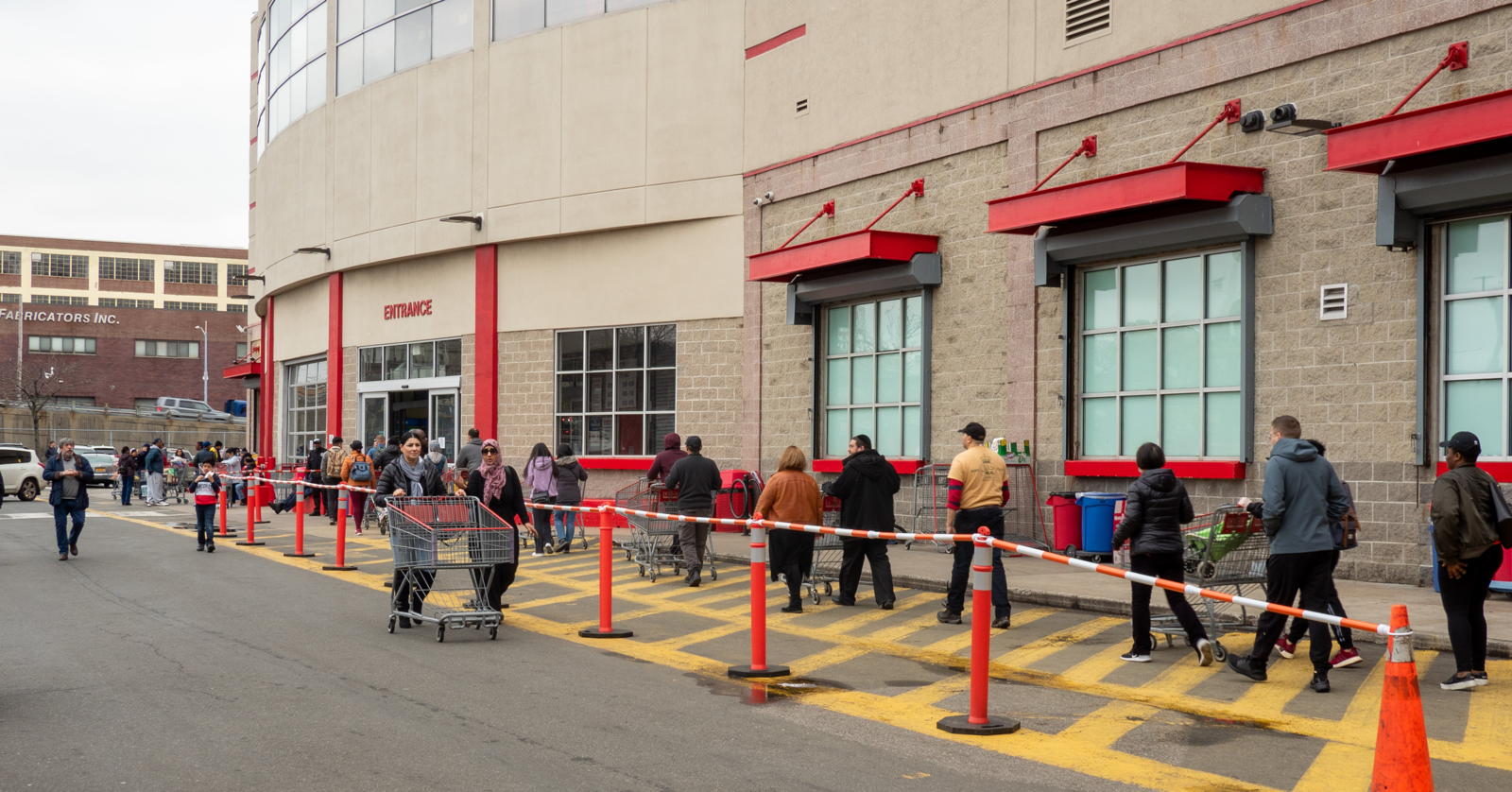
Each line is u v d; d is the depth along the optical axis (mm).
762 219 23141
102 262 95812
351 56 31859
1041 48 17641
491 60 27703
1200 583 10273
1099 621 12164
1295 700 8578
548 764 6887
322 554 19719
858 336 20984
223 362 95125
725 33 23969
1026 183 17781
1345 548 9484
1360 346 13625
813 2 22000
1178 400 15805
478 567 11820
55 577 16453
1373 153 12367
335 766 6812
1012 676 9555
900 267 19422
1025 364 17688
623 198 25219
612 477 25500
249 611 13117
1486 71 12570
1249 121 14641
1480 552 8523
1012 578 14648
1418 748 5516
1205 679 9359
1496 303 12594
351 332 32125
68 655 10383
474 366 28172
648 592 15102
